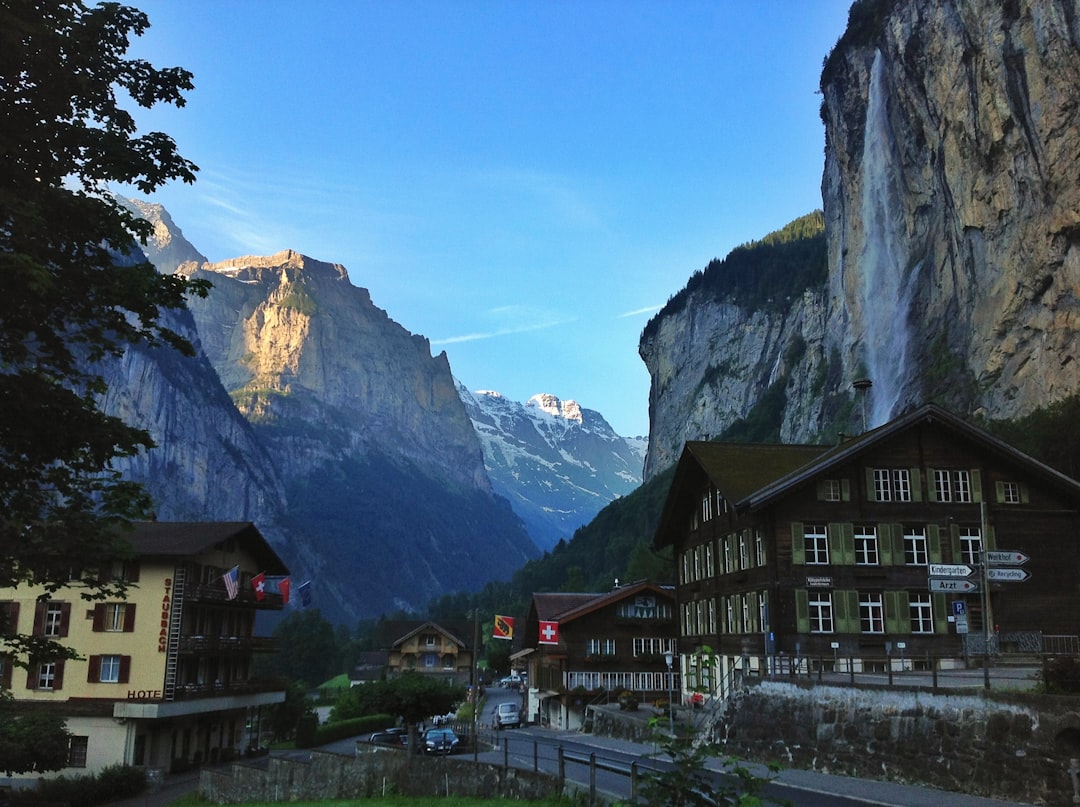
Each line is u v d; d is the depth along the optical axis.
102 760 46.78
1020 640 37.09
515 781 26.00
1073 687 22.17
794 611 39.84
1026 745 21.66
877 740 26.59
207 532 54.03
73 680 48.72
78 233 18.39
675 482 52.66
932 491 41.72
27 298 17.00
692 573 53.34
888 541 40.97
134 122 19.67
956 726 23.86
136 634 49.09
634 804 10.09
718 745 10.27
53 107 18.05
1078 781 20.33
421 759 30.09
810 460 46.59
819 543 40.81
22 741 38.06
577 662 63.84
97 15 18.42
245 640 57.66
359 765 32.41
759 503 40.19
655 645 64.94
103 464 19.70
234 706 55.69
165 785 46.50
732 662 44.91
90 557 19.73
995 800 22.02
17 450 17.98
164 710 47.09
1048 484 42.03
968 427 41.84
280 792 34.69
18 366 17.98
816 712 29.59
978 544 41.12
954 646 39.88
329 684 144.75
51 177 18.31
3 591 49.81
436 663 132.62
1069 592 40.97
